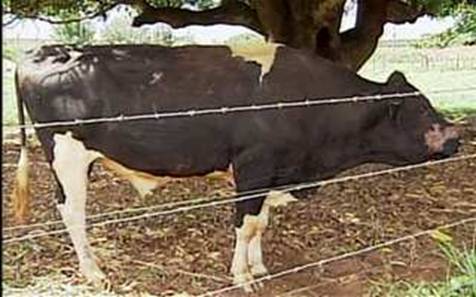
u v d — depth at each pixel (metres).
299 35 8.84
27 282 5.02
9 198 6.78
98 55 5.19
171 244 5.89
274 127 5.07
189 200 6.70
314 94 5.16
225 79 5.12
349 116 5.19
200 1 9.38
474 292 3.89
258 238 5.25
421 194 7.44
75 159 5.16
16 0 7.70
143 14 9.23
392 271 5.41
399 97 5.23
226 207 6.75
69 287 4.99
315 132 5.16
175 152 5.11
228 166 5.20
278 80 5.13
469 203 7.22
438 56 20.16
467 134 10.61
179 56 5.23
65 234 5.84
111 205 6.81
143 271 5.33
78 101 5.10
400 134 5.25
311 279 5.30
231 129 5.07
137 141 5.09
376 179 7.82
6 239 5.11
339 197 7.20
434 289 4.29
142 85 5.11
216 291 4.94
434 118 5.27
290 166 5.18
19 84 5.26
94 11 8.98
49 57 5.23
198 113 4.99
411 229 6.39
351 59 9.25
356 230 6.34
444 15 9.03
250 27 9.37
